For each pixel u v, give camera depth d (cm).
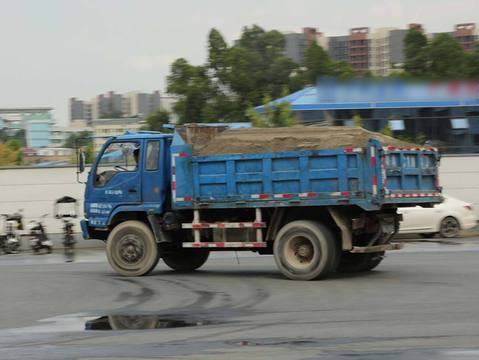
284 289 1311
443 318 965
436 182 1553
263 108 3512
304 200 1412
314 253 1398
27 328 990
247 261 1962
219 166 1488
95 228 1647
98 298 1267
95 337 906
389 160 1403
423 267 1616
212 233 1527
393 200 1398
